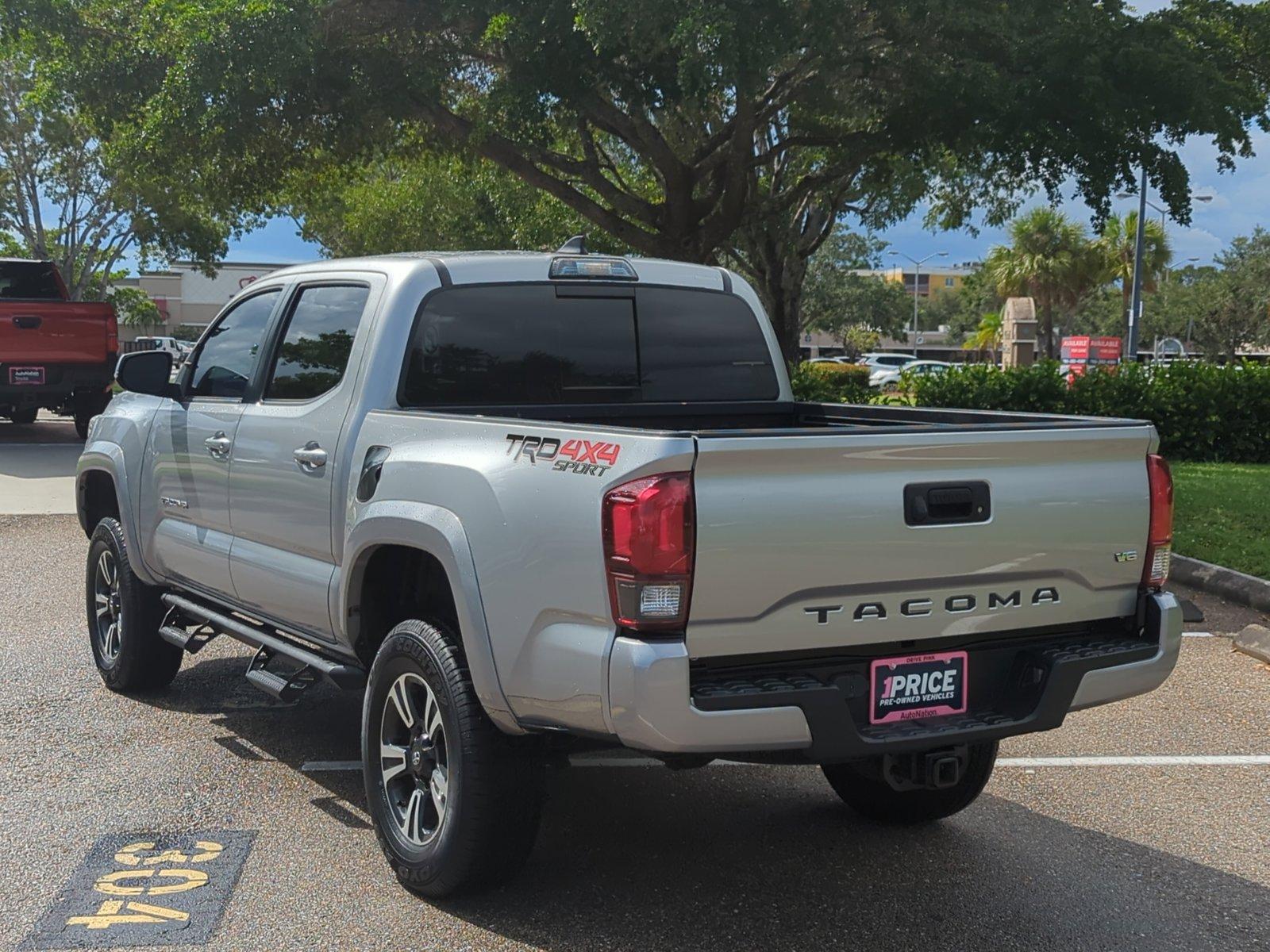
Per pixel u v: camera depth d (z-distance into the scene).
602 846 4.43
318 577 4.56
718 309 5.32
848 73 14.86
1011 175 16.28
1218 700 6.45
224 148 15.16
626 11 12.21
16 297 18.22
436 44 15.56
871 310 72.88
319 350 4.83
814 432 3.33
